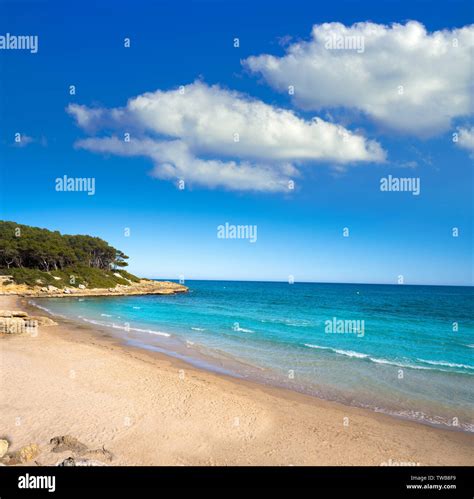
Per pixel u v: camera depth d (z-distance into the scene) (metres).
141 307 59.78
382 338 31.17
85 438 10.79
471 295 118.88
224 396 15.13
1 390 14.38
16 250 81.38
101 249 109.94
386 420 13.28
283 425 12.46
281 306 66.31
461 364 21.72
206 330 34.12
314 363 21.66
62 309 51.97
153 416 12.63
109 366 19.23
